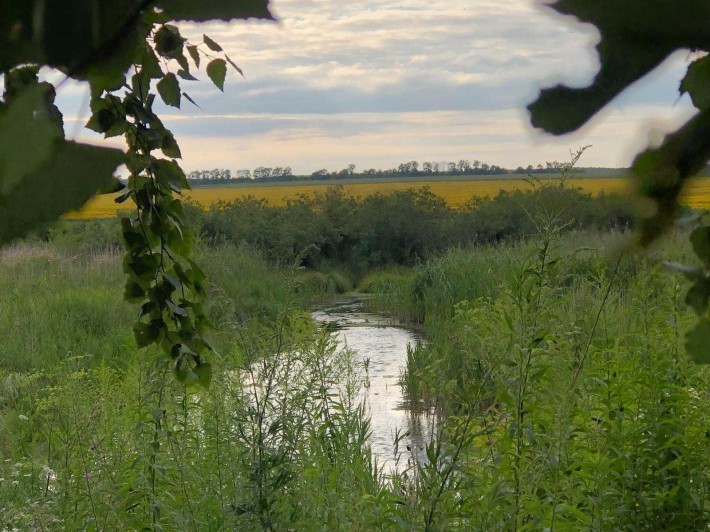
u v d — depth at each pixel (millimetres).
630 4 393
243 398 3539
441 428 3016
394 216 24875
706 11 389
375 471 3943
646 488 3236
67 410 3795
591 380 3479
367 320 13961
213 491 3230
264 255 21094
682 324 3520
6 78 428
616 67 409
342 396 4398
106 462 3299
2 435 4539
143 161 1949
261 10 478
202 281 2541
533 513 2852
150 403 3428
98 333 9398
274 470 3291
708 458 3209
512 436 2973
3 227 388
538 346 3057
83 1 428
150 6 455
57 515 3191
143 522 3174
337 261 24188
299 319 3834
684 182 425
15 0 420
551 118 412
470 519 2830
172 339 2518
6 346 8234
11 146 387
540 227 3096
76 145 393
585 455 3162
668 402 3391
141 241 2451
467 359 3740
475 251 17156
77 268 13492
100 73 442
